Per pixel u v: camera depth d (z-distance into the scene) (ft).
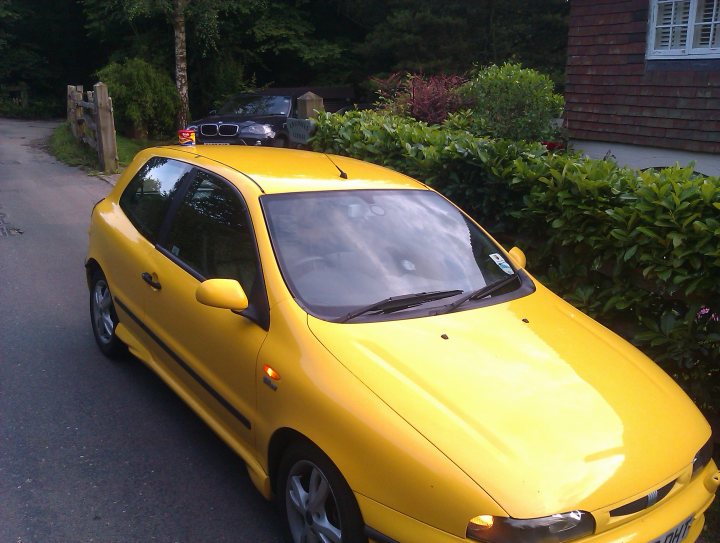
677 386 10.93
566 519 7.91
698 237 12.59
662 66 29.68
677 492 9.04
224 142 46.83
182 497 11.84
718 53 27.58
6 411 14.42
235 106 51.31
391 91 52.37
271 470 10.59
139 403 14.94
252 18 80.53
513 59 70.13
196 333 12.28
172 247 13.78
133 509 11.46
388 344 10.03
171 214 14.12
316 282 11.16
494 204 17.95
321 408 9.32
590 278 15.44
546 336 10.99
